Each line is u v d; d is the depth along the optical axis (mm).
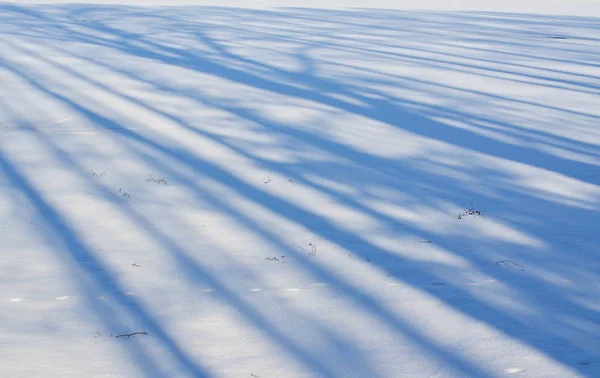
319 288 6289
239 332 5379
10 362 4770
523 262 7066
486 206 8930
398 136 12484
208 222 7996
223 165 10320
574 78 19375
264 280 6438
